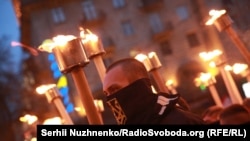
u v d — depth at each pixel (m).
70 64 1.45
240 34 5.59
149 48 26.59
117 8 28.33
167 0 24.94
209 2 15.10
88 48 1.92
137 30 27.66
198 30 20.86
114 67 1.61
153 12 26.80
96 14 28.42
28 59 25.69
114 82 1.58
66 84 22.55
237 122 1.67
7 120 21.02
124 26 28.08
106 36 28.31
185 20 22.98
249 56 2.19
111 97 1.59
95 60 1.91
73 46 1.47
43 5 28.14
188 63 23.59
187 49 23.61
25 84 23.98
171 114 1.48
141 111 1.52
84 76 1.47
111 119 14.58
